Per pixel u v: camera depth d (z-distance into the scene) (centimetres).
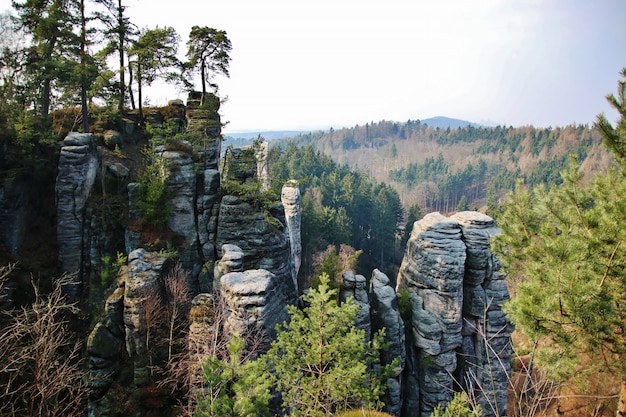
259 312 2173
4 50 3769
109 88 4303
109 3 4188
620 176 1493
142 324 2552
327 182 12019
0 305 2903
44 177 3606
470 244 3172
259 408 1335
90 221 3441
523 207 1741
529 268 1583
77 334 3061
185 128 4584
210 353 1945
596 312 1347
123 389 2452
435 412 1722
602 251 1471
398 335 3005
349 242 9956
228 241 3312
